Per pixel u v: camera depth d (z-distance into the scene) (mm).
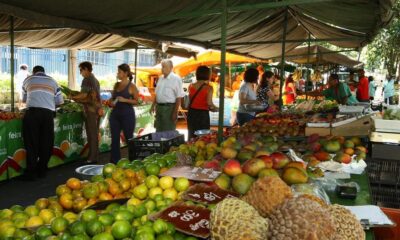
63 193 2766
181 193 2654
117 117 7379
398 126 3867
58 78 18047
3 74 15773
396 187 3824
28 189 6336
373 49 26375
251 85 7848
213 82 16781
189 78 21469
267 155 2916
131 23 5781
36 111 6734
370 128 4305
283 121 5824
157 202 2596
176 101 7129
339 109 6523
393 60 24344
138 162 3342
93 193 2766
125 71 7285
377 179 3887
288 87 15758
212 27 7555
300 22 10148
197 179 2818
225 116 13625
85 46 10633
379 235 2625
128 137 7430
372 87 20234
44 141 6902
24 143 6832
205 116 6758
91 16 5219
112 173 2988
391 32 22250
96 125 8148
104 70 23266
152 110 7559
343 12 6816
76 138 8422
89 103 7977
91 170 3951
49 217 2506
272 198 2043
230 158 3256
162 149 4508
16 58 17906
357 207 2367
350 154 3678
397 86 22922
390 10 4816
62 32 8906
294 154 3355
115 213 2229
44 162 7004
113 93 7438
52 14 4789
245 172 2713
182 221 2188
